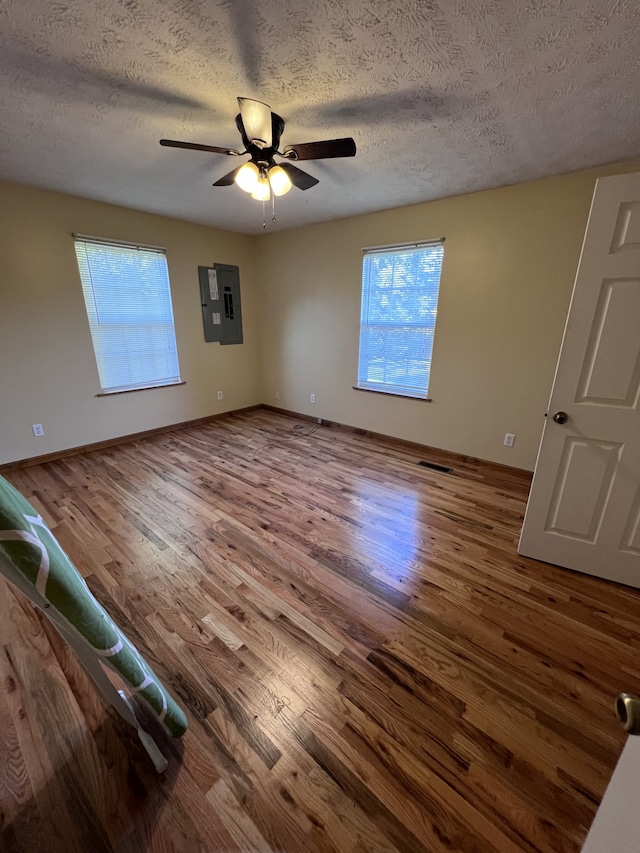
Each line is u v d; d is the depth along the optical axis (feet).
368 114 6.05
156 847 3.11
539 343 9.53
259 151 5.97
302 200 10.44
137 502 8.78
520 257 9.33
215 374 15.44
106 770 3.62
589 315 5.55
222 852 3.09
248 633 5.18
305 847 3.10
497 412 10.59
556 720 4.09
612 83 5.10
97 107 5.83
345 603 5.74
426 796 3.42
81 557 6.79
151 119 6.21
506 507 8.70
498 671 4.66
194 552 6.94
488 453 11.00
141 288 12.37
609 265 5.27
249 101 4.99
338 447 12.61
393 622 5.39
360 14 4.02
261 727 3.99
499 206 9.36
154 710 3.41
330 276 13.39
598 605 5.74
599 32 4.20
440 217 10.35
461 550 7.08
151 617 5.44
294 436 13.74
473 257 10.03
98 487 9.51
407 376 12.28
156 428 13.82
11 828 3.22
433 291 11.03
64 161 7.86
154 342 13.14
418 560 6.78
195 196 10.19
